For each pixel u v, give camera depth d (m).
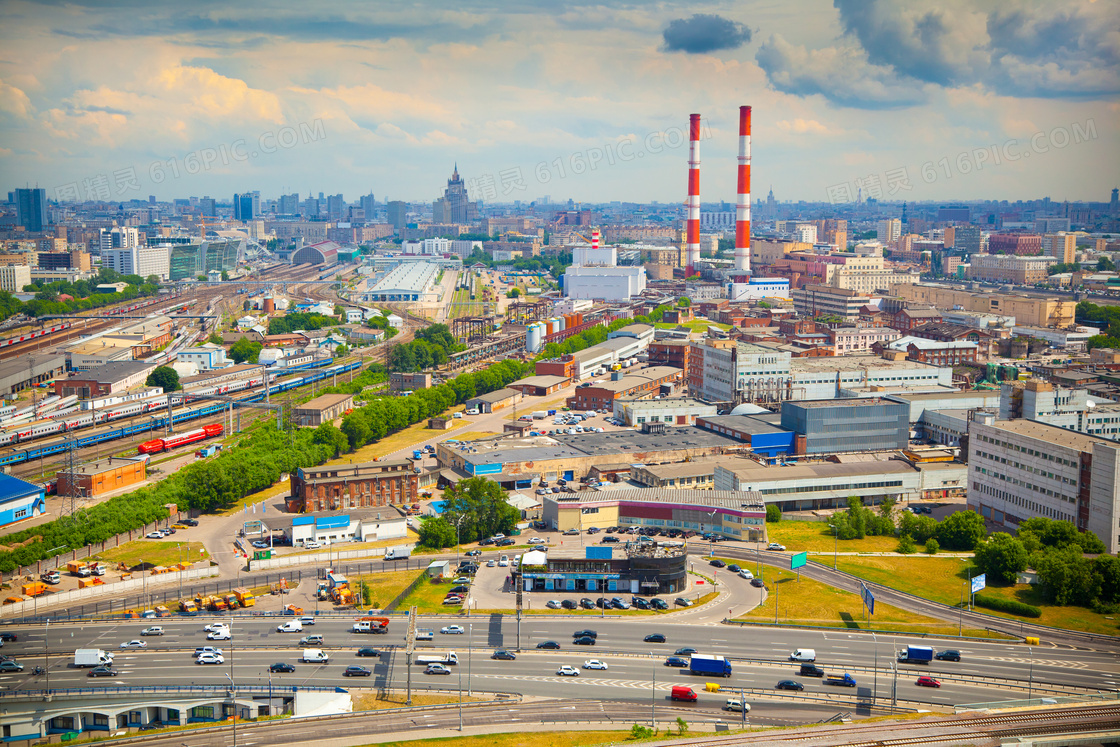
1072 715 190.75
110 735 196.00
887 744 177.50
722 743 176.12
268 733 185.25
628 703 198.25
